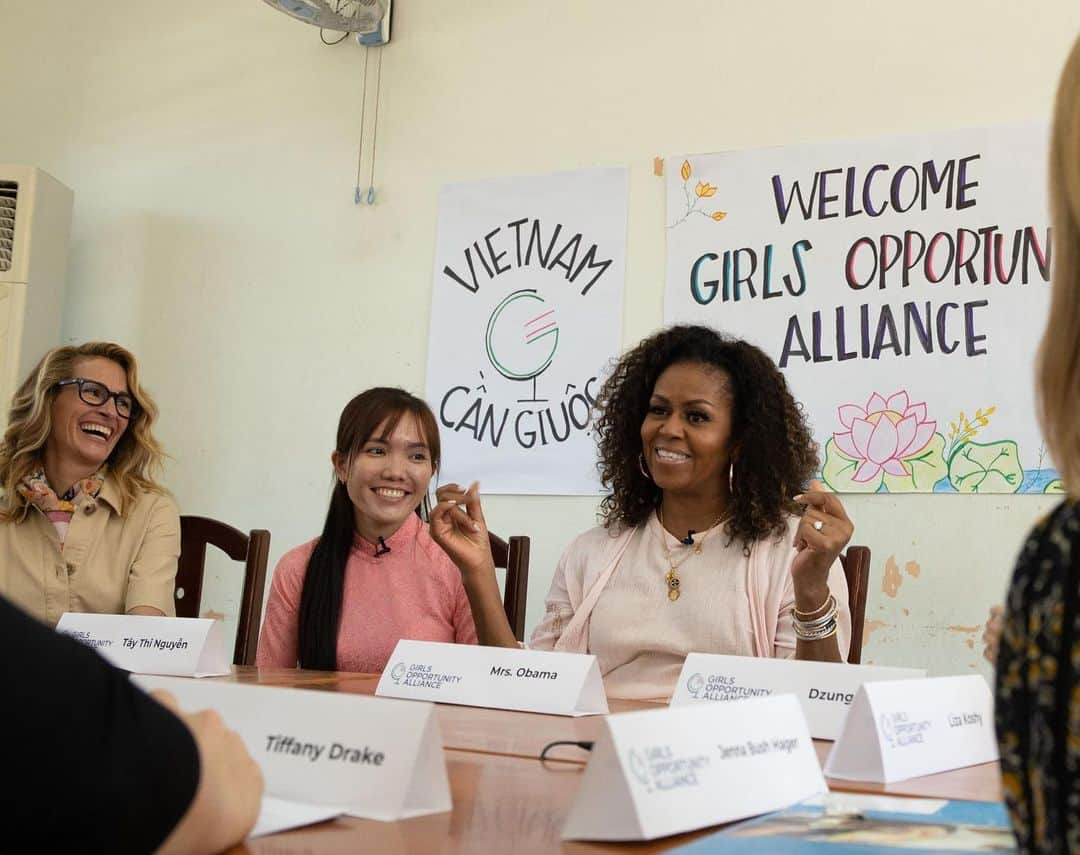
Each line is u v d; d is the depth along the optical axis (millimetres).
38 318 3104
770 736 819
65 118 3410
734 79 2783
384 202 3082
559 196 2908
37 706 487
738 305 2711
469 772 920
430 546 2059
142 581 2221
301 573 2072
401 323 3021
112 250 3314
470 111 3031
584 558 1953
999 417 2453
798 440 1893
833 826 702
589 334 2838
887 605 2504
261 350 3141
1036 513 2408
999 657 512
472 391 2928
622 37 2908
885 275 2588
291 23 3246
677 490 1866
